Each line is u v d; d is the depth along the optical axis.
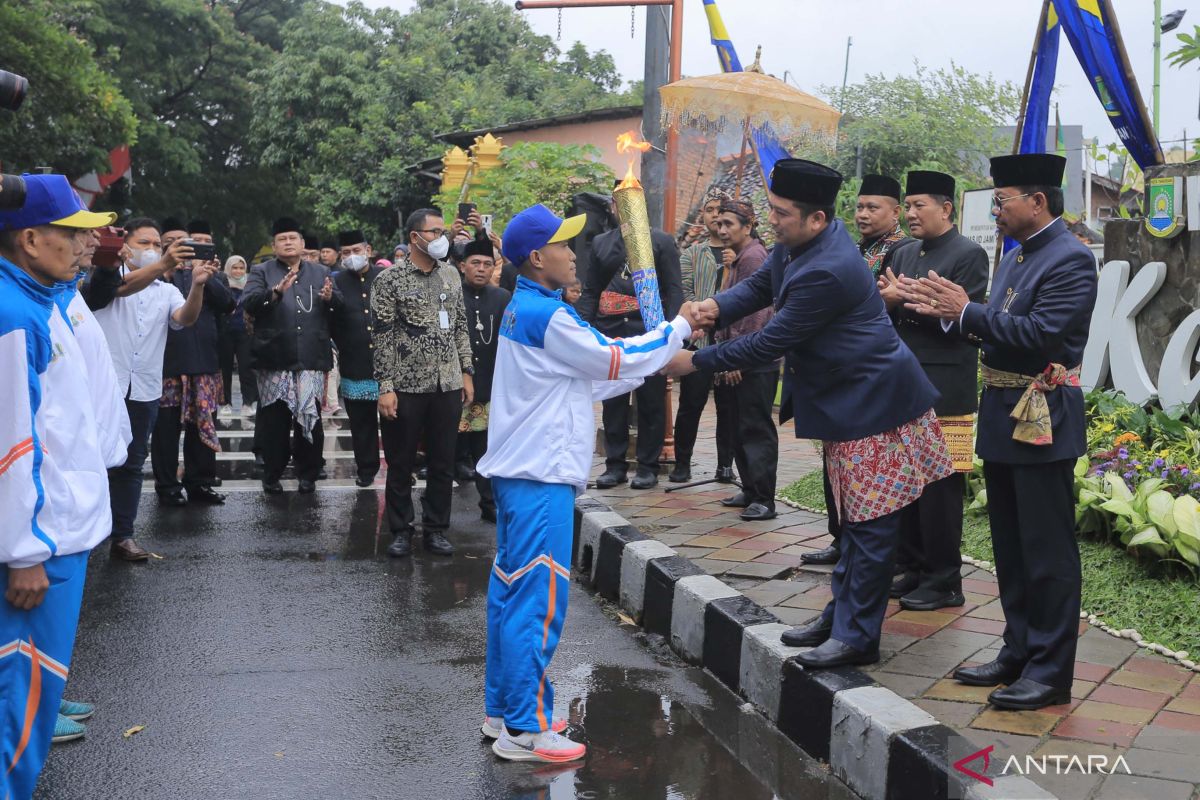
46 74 18.30
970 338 4.05
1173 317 7.82
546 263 4.18
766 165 8.23
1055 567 3.86
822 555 5.91
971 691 4.06
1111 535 5.73
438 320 6.91
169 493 8.48
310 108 25.72
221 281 8.62
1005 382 3.99
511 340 4.18
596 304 8.00
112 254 6.29
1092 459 6.74
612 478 8.18
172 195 30.48
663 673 5.08
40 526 3.21
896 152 16.33
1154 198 7.87
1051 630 3.89
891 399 4.11
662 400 8.14
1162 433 7.10
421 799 3.77
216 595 6.14
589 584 6.71
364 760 4.07
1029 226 4.00
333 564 6.84
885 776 3.63
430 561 6.95
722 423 8.25
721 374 7.26
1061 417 3.86
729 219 7.29
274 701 4.63
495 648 4.25
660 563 5.75
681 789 3.86
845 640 4.22
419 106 23.83
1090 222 16.70
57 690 3.40
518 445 4.12
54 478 3.30
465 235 9.27
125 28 28.94
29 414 3.16
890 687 4.11
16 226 3.35
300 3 36.09
